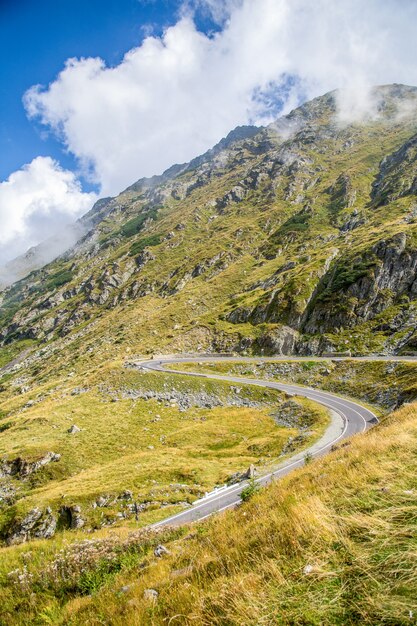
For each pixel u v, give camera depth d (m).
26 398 123.50
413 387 58.66
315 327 115.75
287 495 9.45
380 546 5.01
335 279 126.25
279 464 42.28
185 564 7.80
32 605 8.91
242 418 73.56
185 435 67.81
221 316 143.88
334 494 7.96
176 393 87.44
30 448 62.28
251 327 128.75
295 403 72.06
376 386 71.75
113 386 92.62
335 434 51.53
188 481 47.75
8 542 43.44
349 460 11.40
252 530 7.66
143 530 13.57
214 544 8.01
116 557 10.81
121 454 63.16
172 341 134.50
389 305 110.00
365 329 105.50
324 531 6.04
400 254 118.19
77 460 61.06
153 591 6.51
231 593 5.04
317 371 89.81
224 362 106.50
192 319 154.38
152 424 74.25
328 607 4.27
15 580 10.16
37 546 12.96
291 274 148.75
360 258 126.44
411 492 6.59
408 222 153.88
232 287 183.38
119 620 5.86
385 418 27.62
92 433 69.19
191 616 4.91
